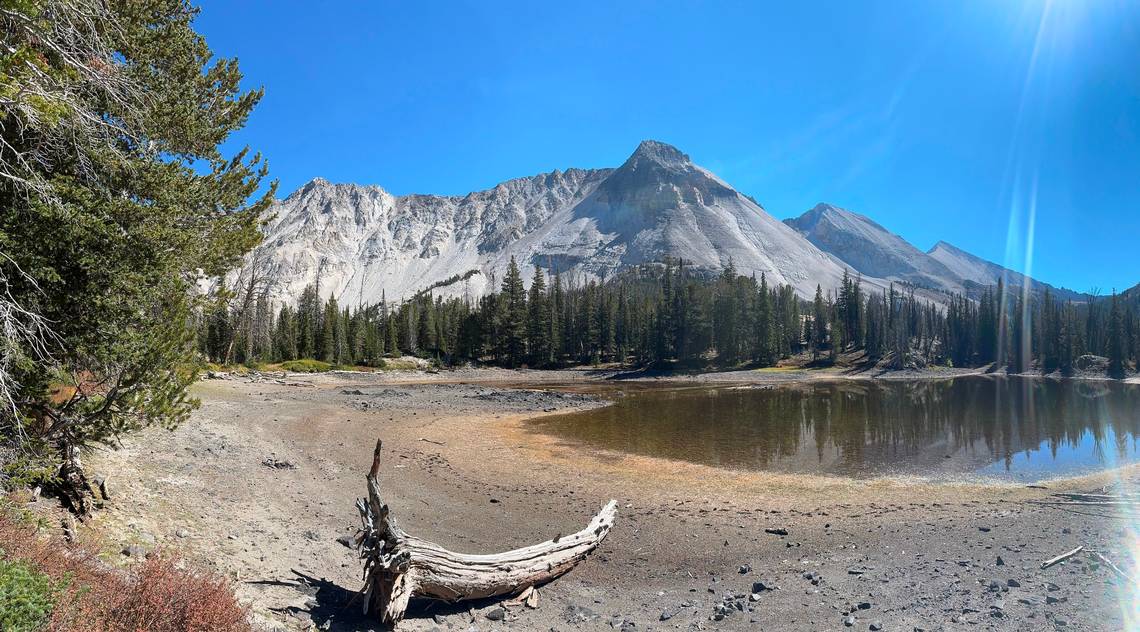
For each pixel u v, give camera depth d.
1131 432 30.08
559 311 110.94
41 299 7.44
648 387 66.38
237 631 6.23
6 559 5.46
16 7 6.68
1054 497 16.59
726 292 101.50
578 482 18.20
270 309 98.19
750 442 26.20
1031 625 7.50
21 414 7.50
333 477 17.23
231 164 12.42
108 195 8.43
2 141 6.97
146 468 13.09
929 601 8.67
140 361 8.26
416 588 8.23
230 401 34.28
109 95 8.95
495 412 37.16
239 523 11.26
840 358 103.81
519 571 9.67
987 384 73.25
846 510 15.19
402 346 110.38
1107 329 101.19
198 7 11.30
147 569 6.25
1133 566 9.84
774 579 10.25
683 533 13.17
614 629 8.33
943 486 18.20
